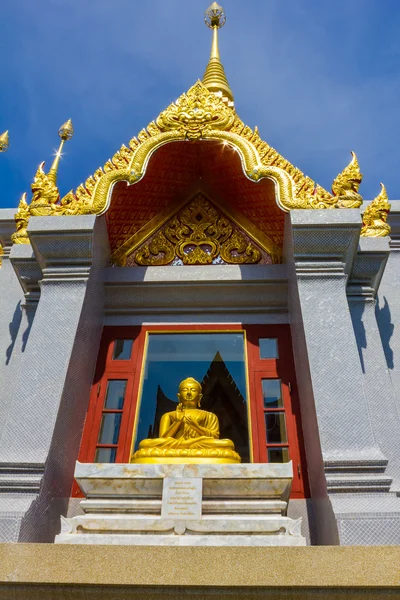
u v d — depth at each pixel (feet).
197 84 21.13
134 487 14.05
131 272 20.84
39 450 14.25
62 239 17.94
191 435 17.19
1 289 23.00
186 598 10.02
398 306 21.03
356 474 13.42
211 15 31.04
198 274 20.66
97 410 18.74
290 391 18.89
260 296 20.70
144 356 20.15
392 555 10.15
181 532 12.96
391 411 16.58
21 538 12.54
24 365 15.87
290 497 16.66
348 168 18.92
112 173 19.12
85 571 10.14
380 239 19.10
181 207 23.50
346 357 15.55
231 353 20.63
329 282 17.11
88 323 18.39
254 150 19.49
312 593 9.91
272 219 21.43
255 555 10.27
